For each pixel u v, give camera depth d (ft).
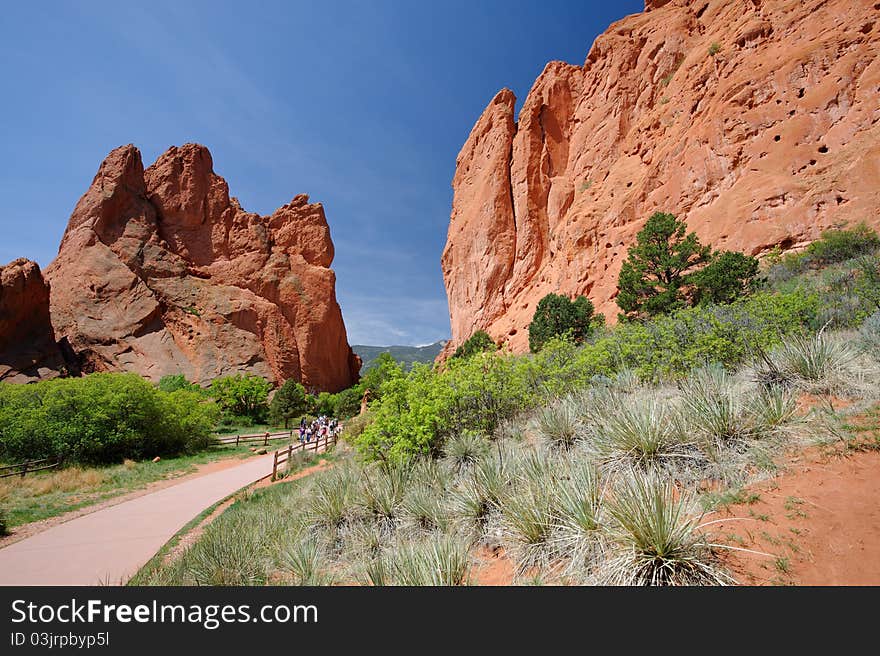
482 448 20.81
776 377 15.03
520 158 176.14
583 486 11.19
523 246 165.37
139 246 233.76
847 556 6.88
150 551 22.99
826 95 77.66
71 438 57.26
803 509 8.23
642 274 69.31
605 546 9.46
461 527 14.24
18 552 23.34
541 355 31.24
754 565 7.42
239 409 172.86
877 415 10.46
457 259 203.00
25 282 170.81
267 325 240.12
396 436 23.63
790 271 58.49
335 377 268.00
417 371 26.84
